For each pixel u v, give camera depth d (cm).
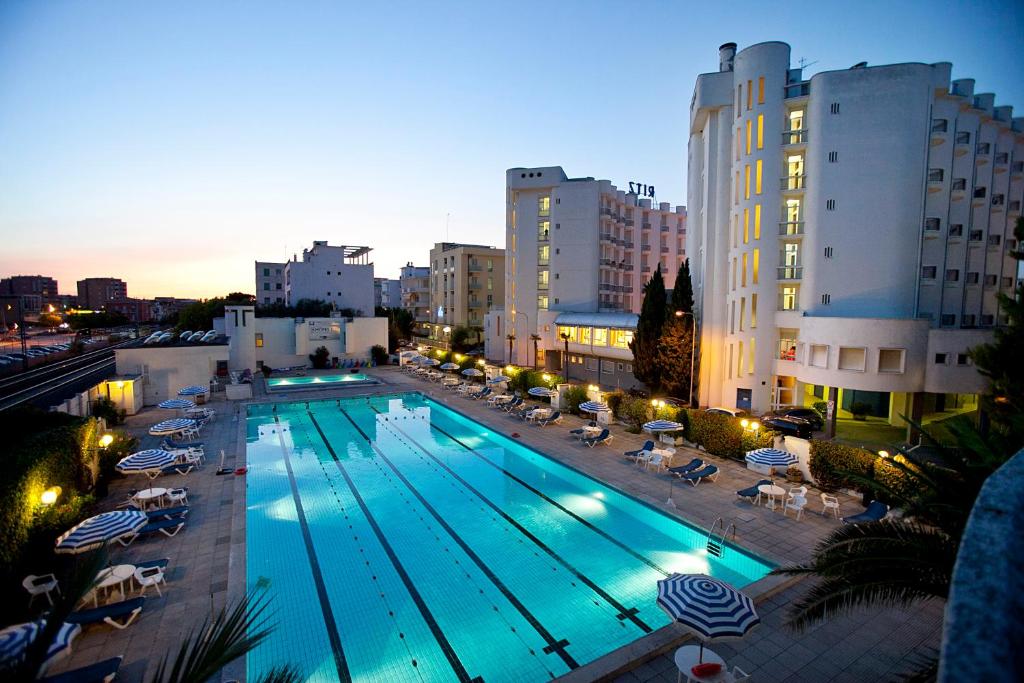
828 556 751
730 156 3161
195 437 2586
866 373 2423
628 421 2741
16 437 1662
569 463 2148
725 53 3272
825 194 2792
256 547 1531
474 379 4284
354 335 5103
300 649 1099
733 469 2083
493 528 1672
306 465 2275
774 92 2878
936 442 825
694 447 2366
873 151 2727
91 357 4794
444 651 1098
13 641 807
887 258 2738
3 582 1133
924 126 2712
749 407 3022
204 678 462
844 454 1755
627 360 3856
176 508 1611
